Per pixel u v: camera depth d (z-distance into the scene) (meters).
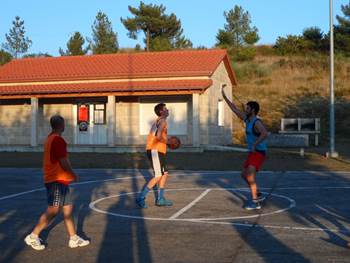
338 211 10.57
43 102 29.02
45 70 29.36
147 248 7.64
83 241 7.81
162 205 11.35
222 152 25.28
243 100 42.31
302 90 44.25
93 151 26.23
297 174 17.70
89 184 15.45
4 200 12.48
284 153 24.72
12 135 29.34
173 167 20.11
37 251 7.55
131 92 26.31
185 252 7.39
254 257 7.07
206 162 21.66
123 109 27.92
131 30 59.69
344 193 13.14
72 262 6.97
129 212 10.62
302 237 8.25
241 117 10.91
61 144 7.59
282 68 51.34
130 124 27.86
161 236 8.41
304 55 57.72
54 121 7.67
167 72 26.67
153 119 27.59
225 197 12.59
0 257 7.25
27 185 15.34
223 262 6.86
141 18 58.53
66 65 29.83
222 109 29.70
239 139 34.25
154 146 11.14
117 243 7.98
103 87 26.77
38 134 28.88
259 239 8.12
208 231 8.74
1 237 8.48
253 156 10.70
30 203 12.02
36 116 27.73
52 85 27.86
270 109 40.47
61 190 7.62
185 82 26.14
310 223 9.36
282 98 42.66
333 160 22.20
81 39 60.78
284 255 7.16
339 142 32.62
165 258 7.09
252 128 10.61
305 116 38.75
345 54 56.12
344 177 16.70
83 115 28.56
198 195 12.94
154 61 28.70
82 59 30.62
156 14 58.66
